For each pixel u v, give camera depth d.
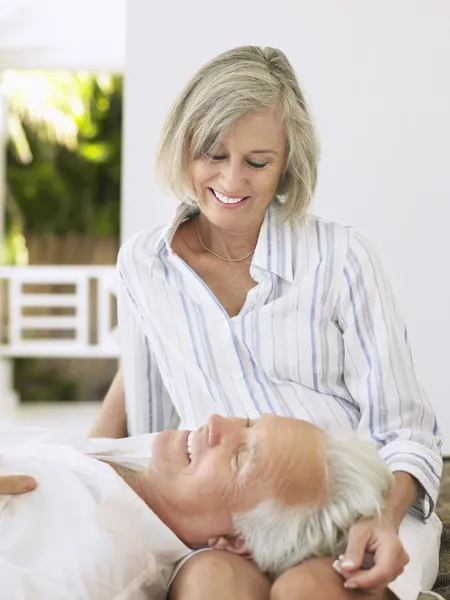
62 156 9.59
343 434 1.52
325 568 1.35
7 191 9.55
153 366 2.12
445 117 3.80
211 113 1.74
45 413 6.65
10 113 9.39
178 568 1.46
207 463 1.45
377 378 1.80
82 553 1.46
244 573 1.39
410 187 3.82
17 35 5.43
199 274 1.94
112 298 7.85
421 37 3.79
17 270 6.51
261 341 1.86
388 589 1.45
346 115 3.83
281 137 1.80
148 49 3.93
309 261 1.87
